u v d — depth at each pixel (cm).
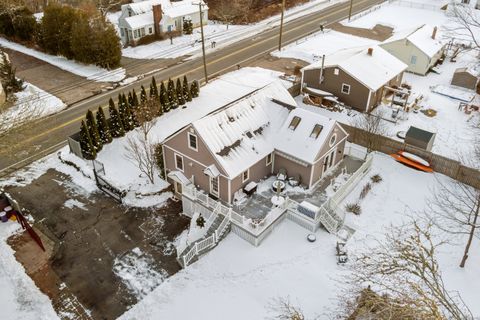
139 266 2511
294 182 2931
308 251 2542
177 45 5912
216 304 2259
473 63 5069
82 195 3092
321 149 2809
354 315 2036
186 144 2772
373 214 2845
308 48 5725
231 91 4472
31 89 4634
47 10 5322
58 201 3036
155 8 5828
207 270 2456
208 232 2639
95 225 2817
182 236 2725
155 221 2855
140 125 3653
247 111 2950
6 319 2198
